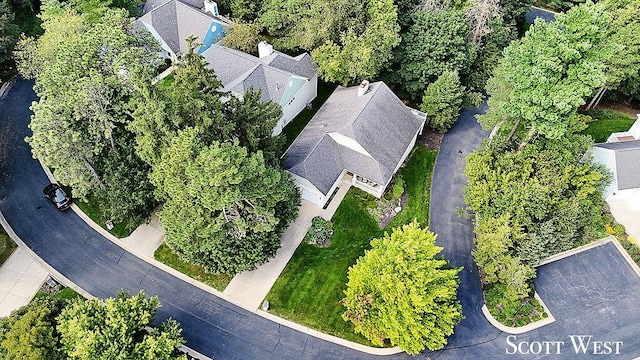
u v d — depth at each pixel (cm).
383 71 5966
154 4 6569
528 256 4103
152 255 4419
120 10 5031
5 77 6050
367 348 3928
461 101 5597
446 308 3575
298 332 3988
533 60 4209
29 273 4256
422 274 3459
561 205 4275
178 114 3753
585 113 6059
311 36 5312
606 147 4809
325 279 4281
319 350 3900
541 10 8362
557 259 4494
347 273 4291
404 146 5066
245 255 3975
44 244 4472
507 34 6169
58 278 4238
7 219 4644
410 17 5794
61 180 4191
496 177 4438
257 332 3972
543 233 4103
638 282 4338
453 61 5622
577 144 4531
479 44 5825
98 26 4616
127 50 4388
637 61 5422
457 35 5588
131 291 4175
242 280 4250
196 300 4128
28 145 5306
